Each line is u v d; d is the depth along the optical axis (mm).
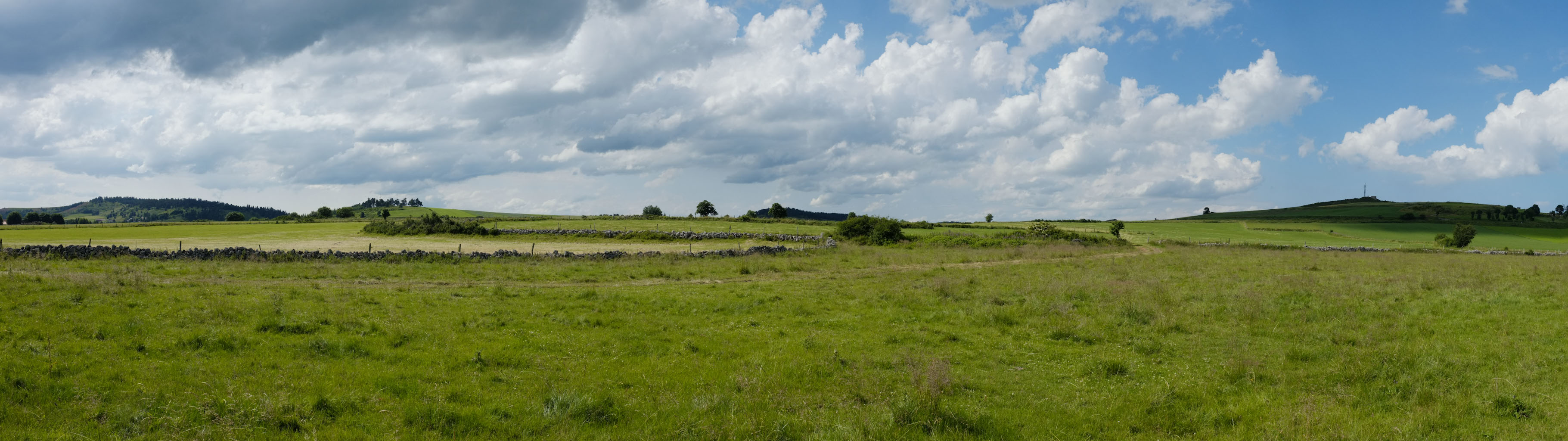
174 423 9234
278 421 9453
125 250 33750
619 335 15930
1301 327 17531
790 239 59531
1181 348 15383
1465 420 9961
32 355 11969
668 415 10234
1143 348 15273
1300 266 38469
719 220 92125
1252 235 109375
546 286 26828
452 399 10781
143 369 11633
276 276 27391
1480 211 179625
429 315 17797
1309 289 25469
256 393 10578
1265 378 12461
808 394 11562
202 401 10070
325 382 11305
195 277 26438
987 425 9898
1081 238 65562
